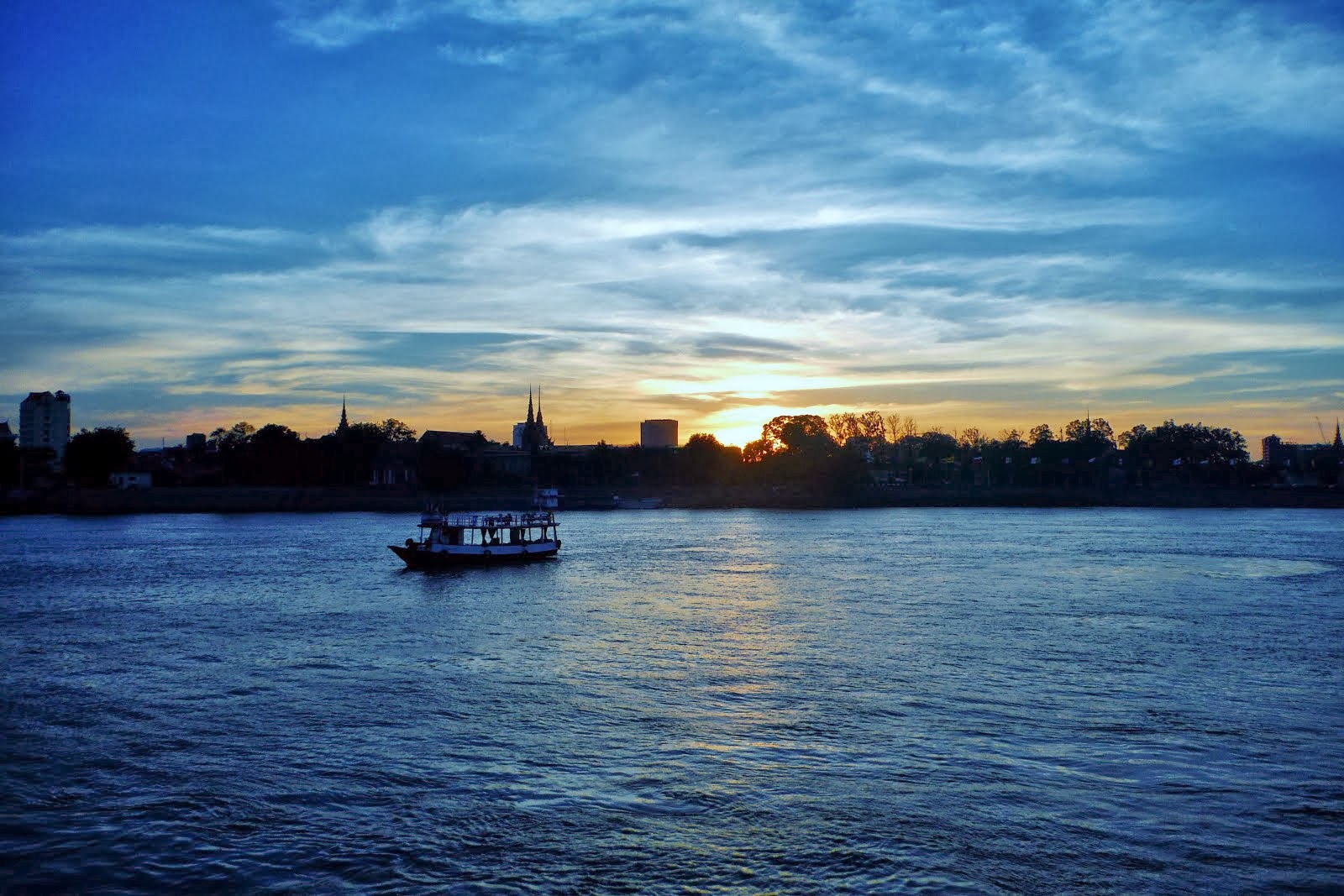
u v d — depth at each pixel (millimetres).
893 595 92750
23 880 30594
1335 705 48969
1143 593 93750
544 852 32125
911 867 30922
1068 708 48531
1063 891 29438
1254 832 33250
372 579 108500
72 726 46312
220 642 68688
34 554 137750
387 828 34094
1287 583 102562
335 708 49375
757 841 32812
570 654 63125
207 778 39125
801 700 50312
